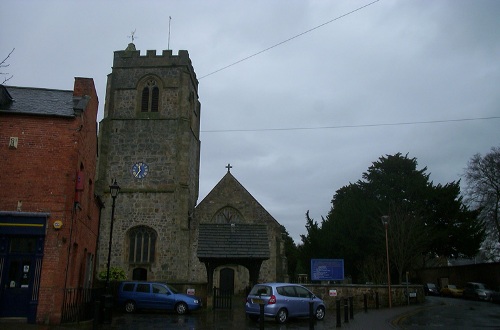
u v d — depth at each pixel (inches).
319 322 794.8
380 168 2057.1
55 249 667.4
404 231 1523.1
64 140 711.1
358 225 1768.0
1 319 635.5
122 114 1590.8
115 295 991.0
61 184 693.9
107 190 1507.1
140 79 1614.2
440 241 1817.2
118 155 1545.3
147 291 948.0
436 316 908.6
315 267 1138.7
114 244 1461.6
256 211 1572.3
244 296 1444.4
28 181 689.0
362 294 1137.4
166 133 1562.5
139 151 1547.7
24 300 650.8
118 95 1606.8
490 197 1828.2
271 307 773.3
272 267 1505.9
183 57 1630.2
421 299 1337.4
